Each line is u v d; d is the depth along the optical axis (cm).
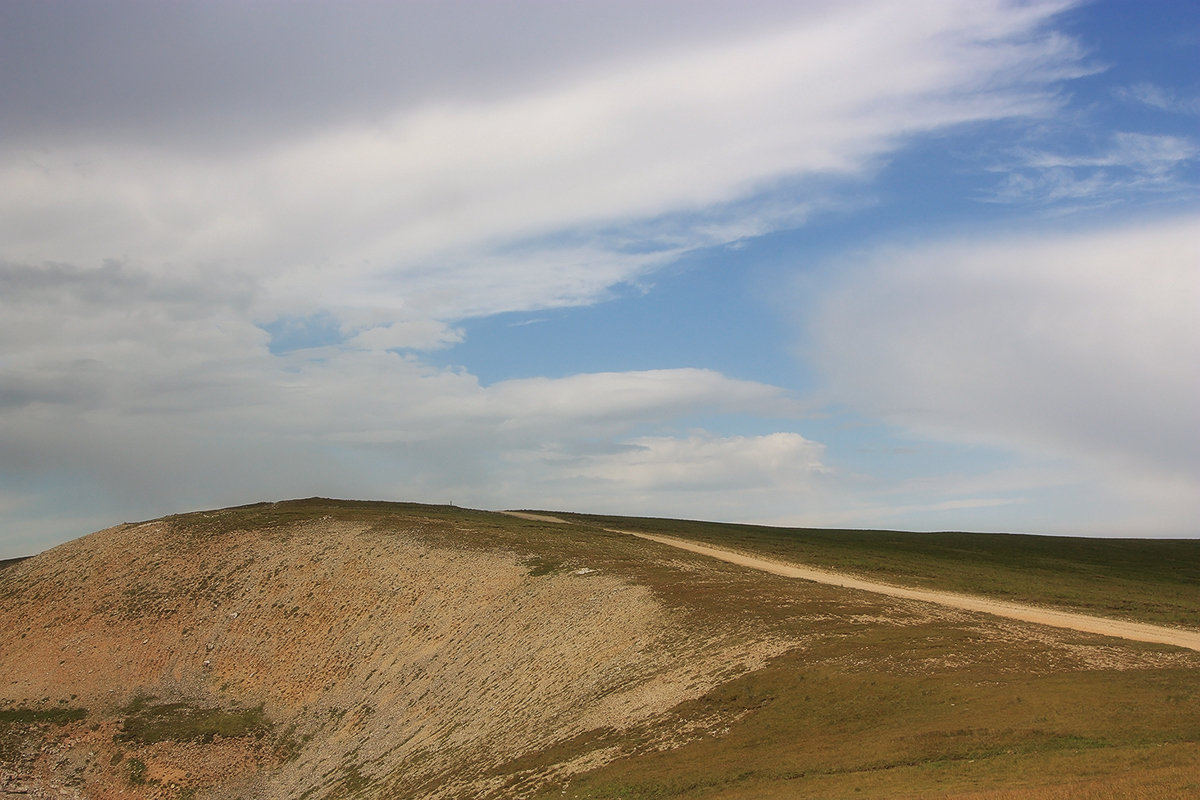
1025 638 5291
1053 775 2959
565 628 6975
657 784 3734
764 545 12538
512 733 5494
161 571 10731
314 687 8188
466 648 7575
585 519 15675
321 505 14262
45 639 9719
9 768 7419
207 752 7425
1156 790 2575
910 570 10269
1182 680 4131
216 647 9194
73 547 11775
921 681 4341
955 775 3134
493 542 10131
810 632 5494
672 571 8231
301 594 9700
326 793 6153
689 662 5416
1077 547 12900
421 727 6594
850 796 3048
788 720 4188
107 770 7362
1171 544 13138
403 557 9894
